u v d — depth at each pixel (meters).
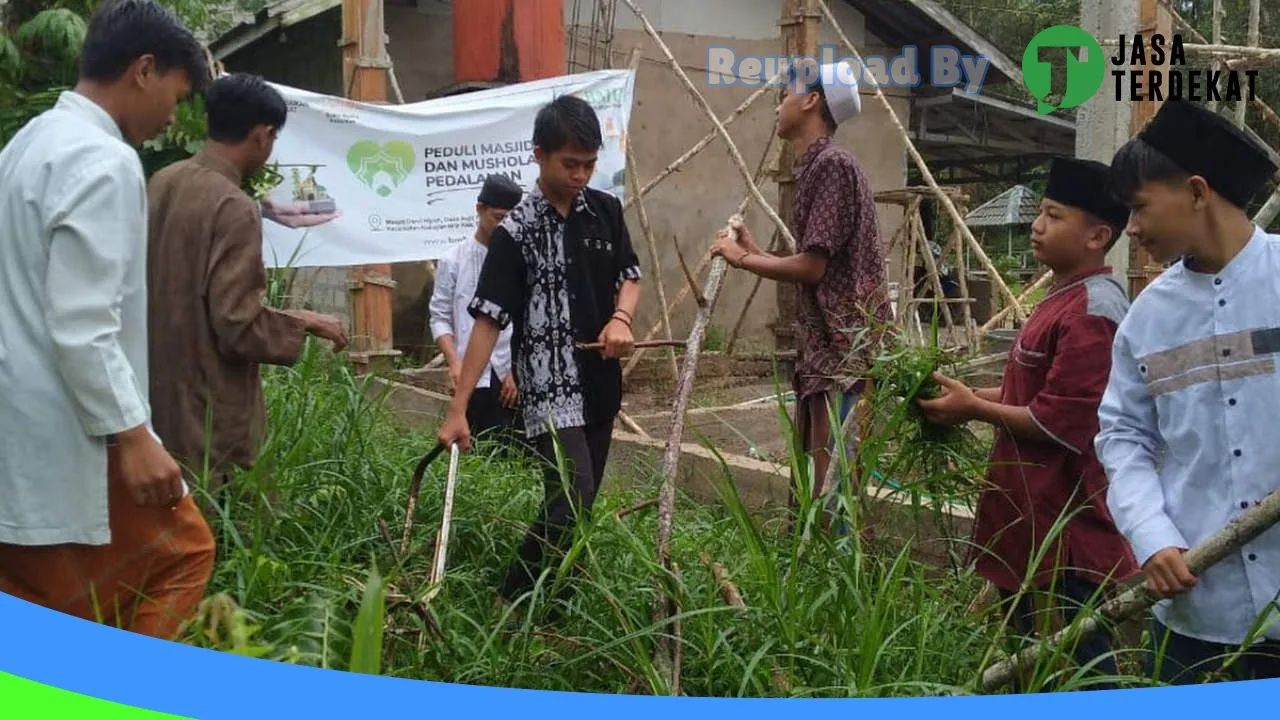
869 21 14.51
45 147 2.62
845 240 4.12
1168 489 2.68
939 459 3.53
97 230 2.55
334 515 3.81
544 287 3.81
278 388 4.69
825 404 4.26
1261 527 2.41
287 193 6.76
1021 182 23.30
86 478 2.66
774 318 13.27
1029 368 3.26
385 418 5.40
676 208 12.85
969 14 26.23
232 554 3.10
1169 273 2.67
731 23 13.09
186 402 3.51
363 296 7.28
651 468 5.55
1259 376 2.51
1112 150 6.87
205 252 3.49
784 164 7.14
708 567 3.31
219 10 12.74
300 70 12.20
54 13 6.18
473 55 8.60
